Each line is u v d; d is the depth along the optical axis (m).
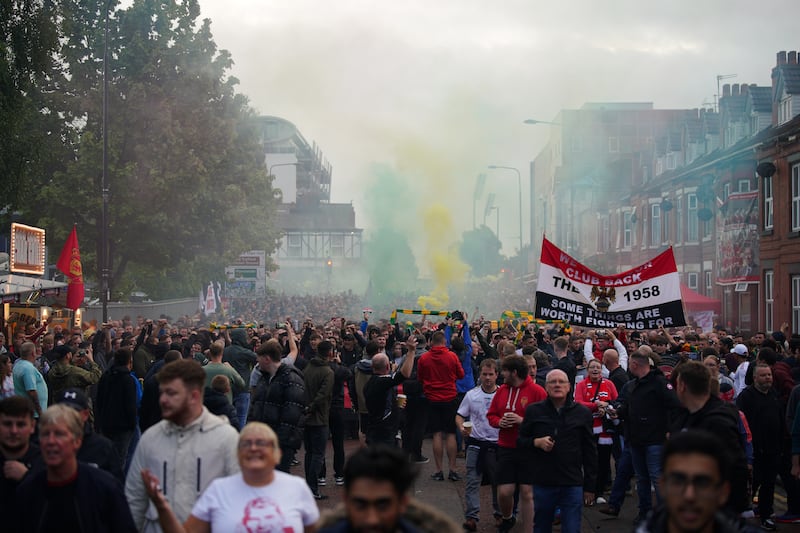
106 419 11.50
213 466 5.88
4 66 23.38
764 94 40.91
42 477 5.25
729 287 38.28
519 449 9.16
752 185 36.59
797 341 13.38
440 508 11.55
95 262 41.75
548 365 13.91
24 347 12.32
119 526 5.23
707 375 7.25
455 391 13.30
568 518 8.31
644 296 14.20
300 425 10.92
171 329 20.11
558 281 14.37
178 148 41.44
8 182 24.59
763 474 10.54
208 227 45.28
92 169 39.84
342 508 3.92
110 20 42.47
